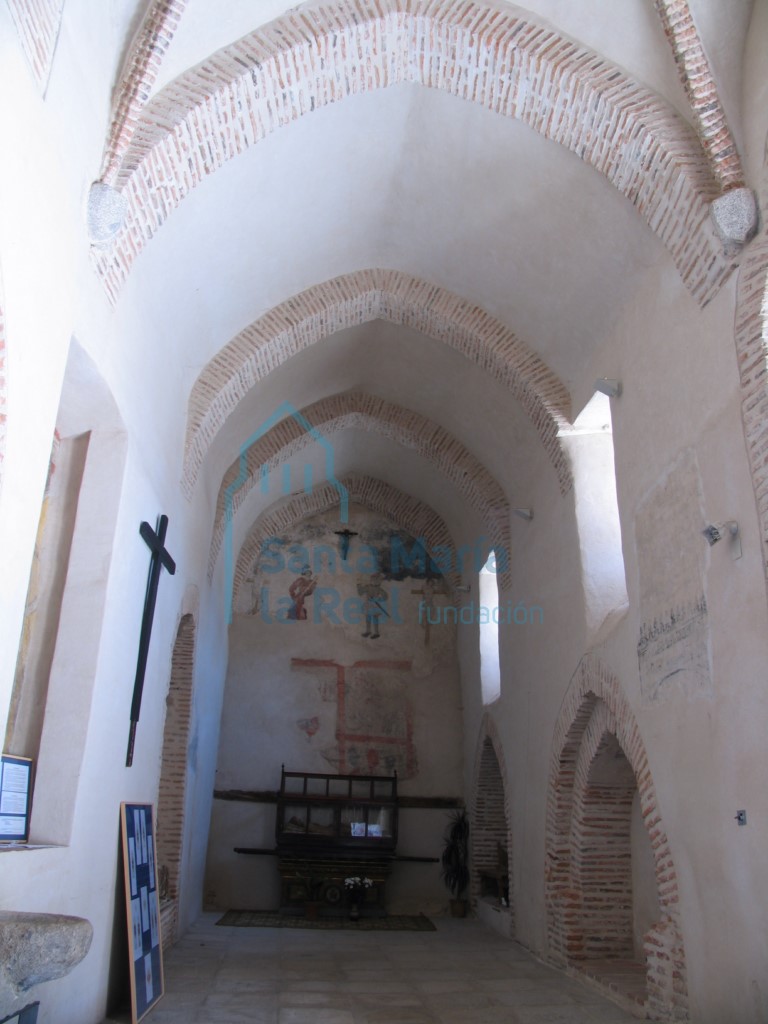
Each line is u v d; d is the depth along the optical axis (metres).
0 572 3.99
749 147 6.18
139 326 6.82
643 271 7.75
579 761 9.56
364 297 10.12
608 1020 6.77
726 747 5.94
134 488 6.78
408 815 14.71
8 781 5.22
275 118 6.82
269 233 8.47
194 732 11.39
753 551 5.70
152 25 5.54
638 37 6.50
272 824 14.31
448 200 8.77
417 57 7.12
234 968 8.50
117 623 6.39
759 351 5.77
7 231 3.86
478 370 11.05
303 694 15.19
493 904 12.67
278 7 6.48
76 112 4.90
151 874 7.34
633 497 7.89
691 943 6.33
